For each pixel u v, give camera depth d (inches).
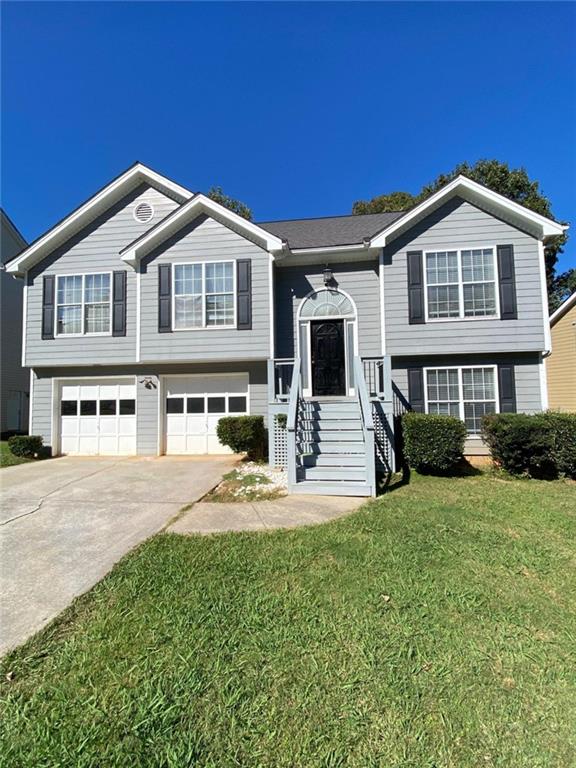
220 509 217.9
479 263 372.2
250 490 256.4
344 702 80.3
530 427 294.2
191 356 395.5
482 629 105.8
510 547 160.7
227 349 392.2
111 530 185.6
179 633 103.7
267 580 132.8
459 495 244.2
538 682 86.5
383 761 67.2
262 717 76.5
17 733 74.0
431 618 110.5
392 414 319.9
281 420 333.1
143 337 402.3
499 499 234.2
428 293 376.8
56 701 81.7
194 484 278.4
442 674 88.6
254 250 393.1
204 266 397.1
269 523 192.7
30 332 438.0
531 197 818.8
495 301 366.9
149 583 131.6
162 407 423.8
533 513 206.1
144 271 405.4
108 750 69.8
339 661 92.7
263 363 405.7
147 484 279.7
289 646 98.2
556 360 642.8
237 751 69.3
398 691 83.3
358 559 148.4
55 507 224.1
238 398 417.4
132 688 84.7
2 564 149.1
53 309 436.1
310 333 414.3
